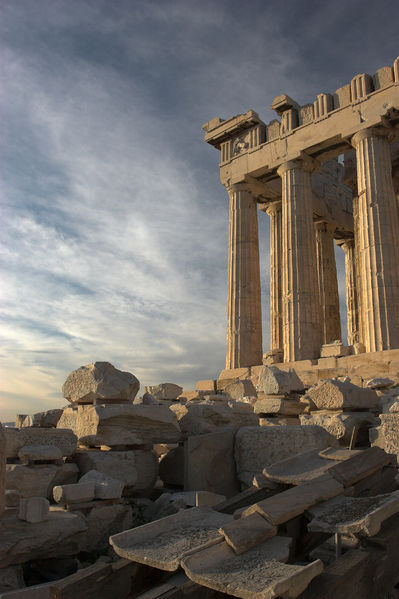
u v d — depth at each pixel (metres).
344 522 4.64
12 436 7.70
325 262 29.92
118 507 6.60
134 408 8.22
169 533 4.98
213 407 9.30
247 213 25.30
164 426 8.47
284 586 3.55
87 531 6.26
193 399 18.14
